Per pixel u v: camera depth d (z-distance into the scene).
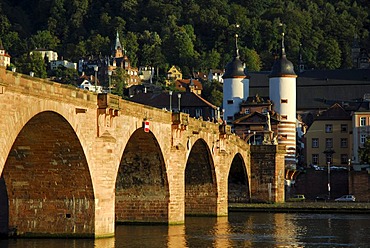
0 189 113.75
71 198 107.06
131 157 134.88
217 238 126.94
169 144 136.75
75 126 100.62
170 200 137.38
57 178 105.81
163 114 133.00
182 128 139.38
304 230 145.62
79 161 104.12
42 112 93.56
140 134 127.75
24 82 87.88
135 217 138.25
